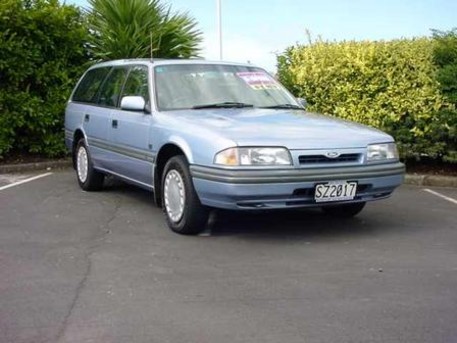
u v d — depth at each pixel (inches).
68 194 334.3
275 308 168.4
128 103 266.7
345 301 173.3
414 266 205.2
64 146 458.3
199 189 228.8
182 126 242.4
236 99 275.7
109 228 258.4
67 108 366.6
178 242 235.1
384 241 237.0
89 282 190.4
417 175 383.9
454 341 148.0
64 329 156.1
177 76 280.4
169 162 248.5
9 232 251.8
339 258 214.1
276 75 446.6
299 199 223.1
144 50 481.7
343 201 231.1
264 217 275.6
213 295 178.5
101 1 496.1
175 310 167.6
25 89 440.8
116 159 298.4
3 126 427.2
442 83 379.6
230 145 217.9
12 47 418.3
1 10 408.5
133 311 167.2
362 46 409.7
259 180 215.9
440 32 392.2
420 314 163.9
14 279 193.5
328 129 238.4
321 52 421.1
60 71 451.2
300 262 209.5
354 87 408.8
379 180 235.5
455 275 196.1
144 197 325.1
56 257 216.5
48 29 440.1
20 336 152.3
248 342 147.8
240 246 229.5
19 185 365.1
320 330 154.2
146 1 500.1
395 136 394.0
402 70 395.2
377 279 191.9
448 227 261.6
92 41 478.3
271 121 244.5
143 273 198.8
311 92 425.7
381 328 155.3
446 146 384.8
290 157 220.8
